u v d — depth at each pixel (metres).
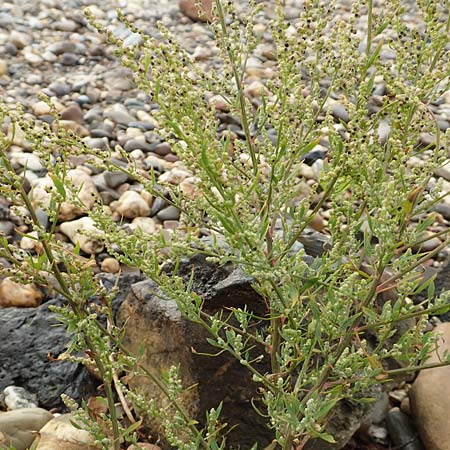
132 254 0.70
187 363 0.93
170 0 2.30
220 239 1.04
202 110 0.69
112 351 0.74
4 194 0.69
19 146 1.55
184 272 0.99
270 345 0.76
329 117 0.73
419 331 0.74
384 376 0.72
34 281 0.71
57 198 0.69
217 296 0.94
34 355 1.08
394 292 1.06
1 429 0.94
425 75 0.70
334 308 0.68
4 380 1.06
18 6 2.14
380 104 1.76
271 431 0.93
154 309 1.00
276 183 0.68
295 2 2.34
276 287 0.68
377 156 0.71
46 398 1.05
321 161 1.59
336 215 0.73
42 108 1.71
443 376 1.02
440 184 0.70
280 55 0.71
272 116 0.73
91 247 1.32
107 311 0.76
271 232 0.74
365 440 1.04
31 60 1.91
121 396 0.99
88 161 0.74
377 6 2.31
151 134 1.67
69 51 1.97
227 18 2.19
